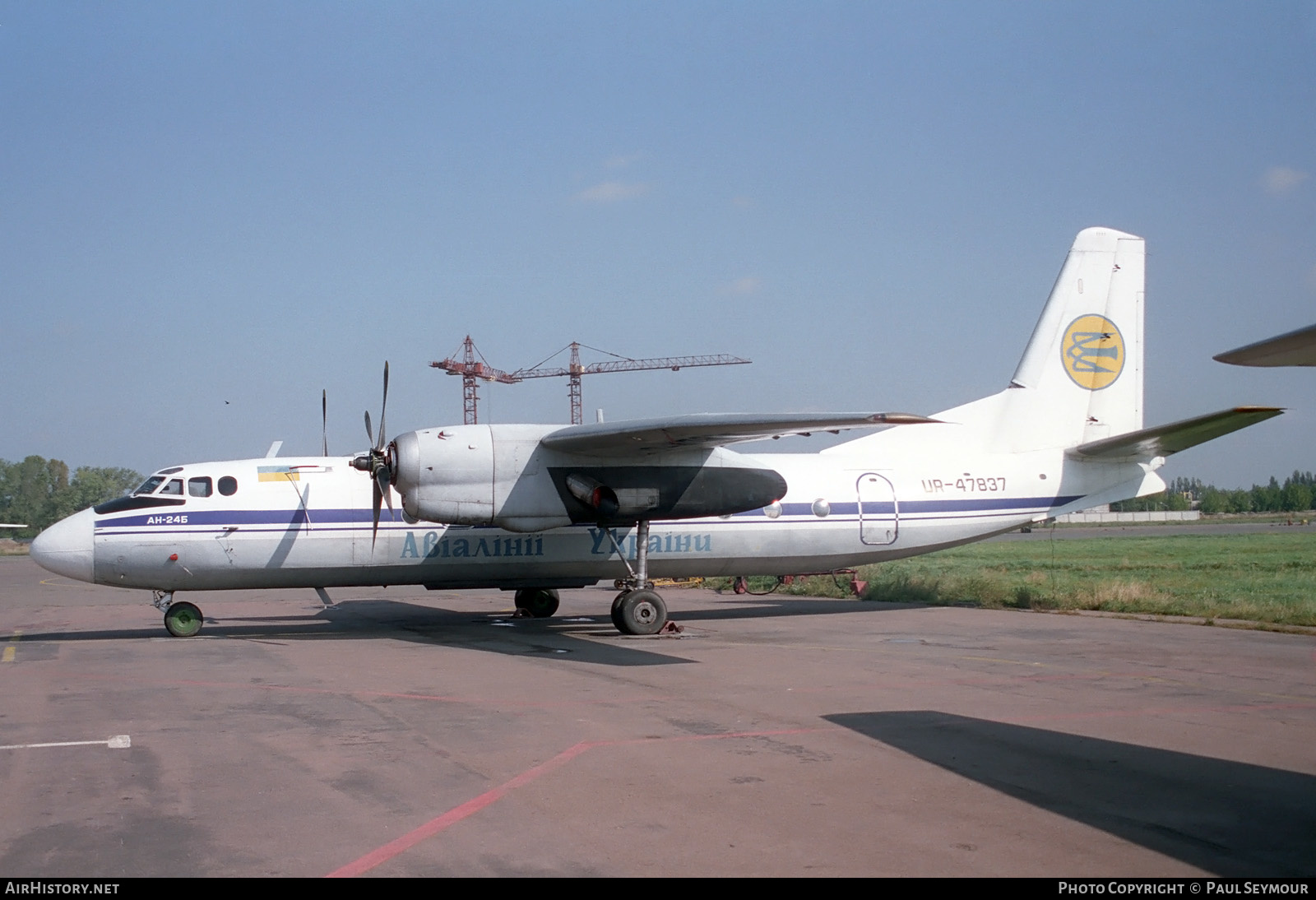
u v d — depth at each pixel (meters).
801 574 19.19
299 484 16.64
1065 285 19.86
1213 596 23.08
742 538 18.22
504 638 16.02
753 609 21.53
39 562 15.73
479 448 15.22
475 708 9.70
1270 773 7.17
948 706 9.76
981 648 14.16
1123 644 14.57
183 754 7.86
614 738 8.37
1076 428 19.89
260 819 6.19
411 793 6.74
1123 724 8.88
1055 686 10.87
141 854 5.54
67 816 6.24
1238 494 164.75
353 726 8.87
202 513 16.14
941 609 21.23
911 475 19.12
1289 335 4.62
